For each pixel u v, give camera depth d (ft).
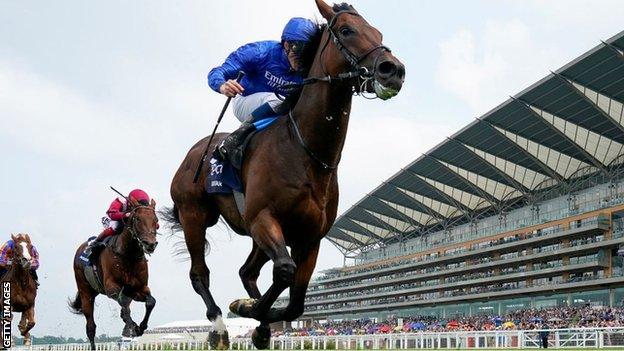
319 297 329.11
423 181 250.37
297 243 18.57
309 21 18.21
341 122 17.25
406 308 267.39
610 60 152.25
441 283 248.32
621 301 179.63
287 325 253.24
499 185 238.89
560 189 219.00
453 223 275.39
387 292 274.57
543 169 215.51
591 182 205.36
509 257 219.20
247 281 23.13
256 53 20.24
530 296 211.82
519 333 79.00
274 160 17.65
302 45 18.11
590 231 190.60
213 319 22.49
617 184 193.26
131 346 67.51
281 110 18.66
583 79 163.32
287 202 17.38
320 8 17.53
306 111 17.48
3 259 44.37
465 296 231.09
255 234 17.62
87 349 69.15
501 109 185.68
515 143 203.21
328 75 17.04
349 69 16.66
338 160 17.88
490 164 222.07
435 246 267.59
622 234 180.14
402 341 93.50
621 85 162.09
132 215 38.91
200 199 22.70
